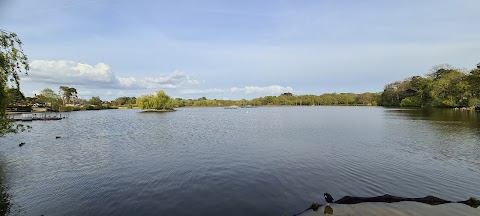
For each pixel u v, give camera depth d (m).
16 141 39.47
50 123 74.56
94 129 56.53
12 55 21.27
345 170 20.62
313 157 25.09
